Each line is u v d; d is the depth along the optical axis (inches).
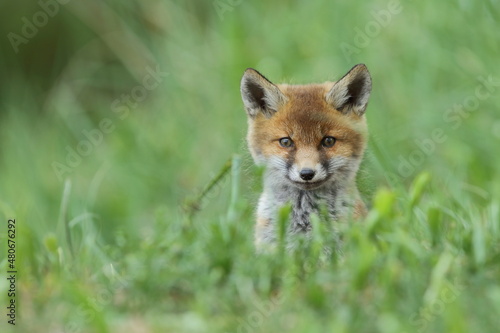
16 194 620.7
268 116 389.4
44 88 861.8
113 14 770.2
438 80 582.6
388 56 605.9
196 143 647.1
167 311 286.4
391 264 279.3
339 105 382.0
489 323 258.1
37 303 295.1
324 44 636.1
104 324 263.6
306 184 366.0
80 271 334.6
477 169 510.0
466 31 562.9
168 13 730.2
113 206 621.0
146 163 648.4
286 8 687.1
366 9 629.0
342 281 285.1
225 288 292.7
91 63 796.6
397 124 570.9
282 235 333.7
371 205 403.5
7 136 721.0
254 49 674.2
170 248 332.2
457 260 300.5
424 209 389.7
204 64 685.3
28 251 337.1
